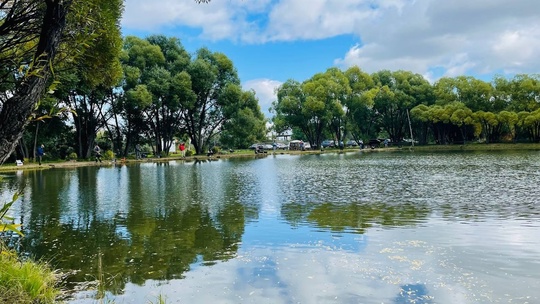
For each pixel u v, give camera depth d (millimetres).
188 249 7062
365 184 16719
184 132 54594
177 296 4969
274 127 87562
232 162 37938
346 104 69438
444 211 10109
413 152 52594
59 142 42281
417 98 73500
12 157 36750
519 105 62875
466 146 61281
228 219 9703
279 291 5059
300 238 7691
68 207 11711
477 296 4816
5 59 5566
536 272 5582
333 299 4785
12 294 4223
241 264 6164
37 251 7047
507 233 7742
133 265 6211
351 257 6410
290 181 18641
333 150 64562
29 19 5684
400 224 8742
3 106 4180
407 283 5262
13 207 11742
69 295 5008
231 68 53875
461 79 69938
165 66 49656
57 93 28734
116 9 6926
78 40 5340
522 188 14062
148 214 10500
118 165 34344
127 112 43250
